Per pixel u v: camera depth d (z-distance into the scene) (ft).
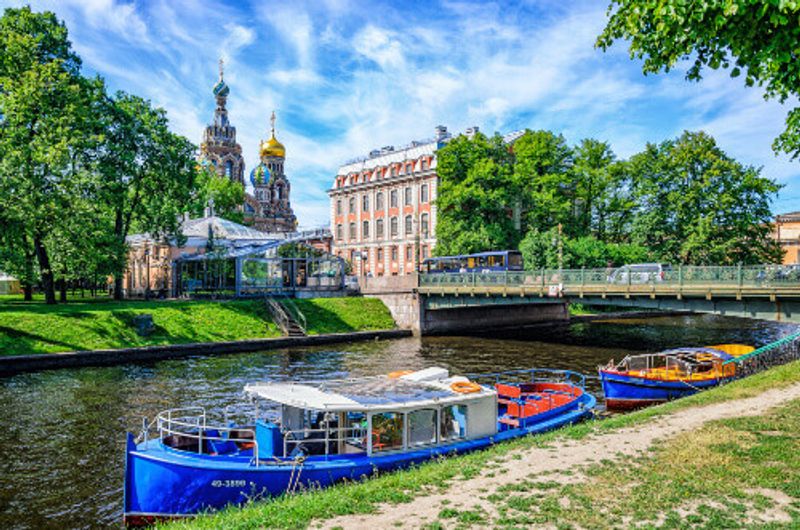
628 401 64.80
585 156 210.79
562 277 118.83
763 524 23.48
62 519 37.70
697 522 24.14
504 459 34.76
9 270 131.03
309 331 135.54
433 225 229.86
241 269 154.40
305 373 91.45
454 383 44.06
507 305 168.35
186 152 157.99
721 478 29.07
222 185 284.00
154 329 114.73
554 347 121.70
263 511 28.25
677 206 177.58
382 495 28.81
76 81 134.41
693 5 27.61
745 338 132.36
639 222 187.93
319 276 170.19
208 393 75.56
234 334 124.16
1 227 110.83
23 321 105.50
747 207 174.29
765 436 36.06
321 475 36.09
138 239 201.46
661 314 208.33
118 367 97.25
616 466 32.04
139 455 34.99
